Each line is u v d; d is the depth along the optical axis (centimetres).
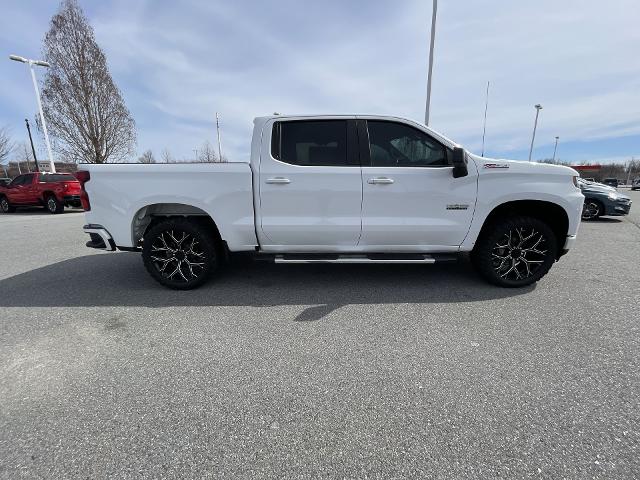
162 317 341
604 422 198
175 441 188
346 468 171
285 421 202
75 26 1980
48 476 168
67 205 1522
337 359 264
